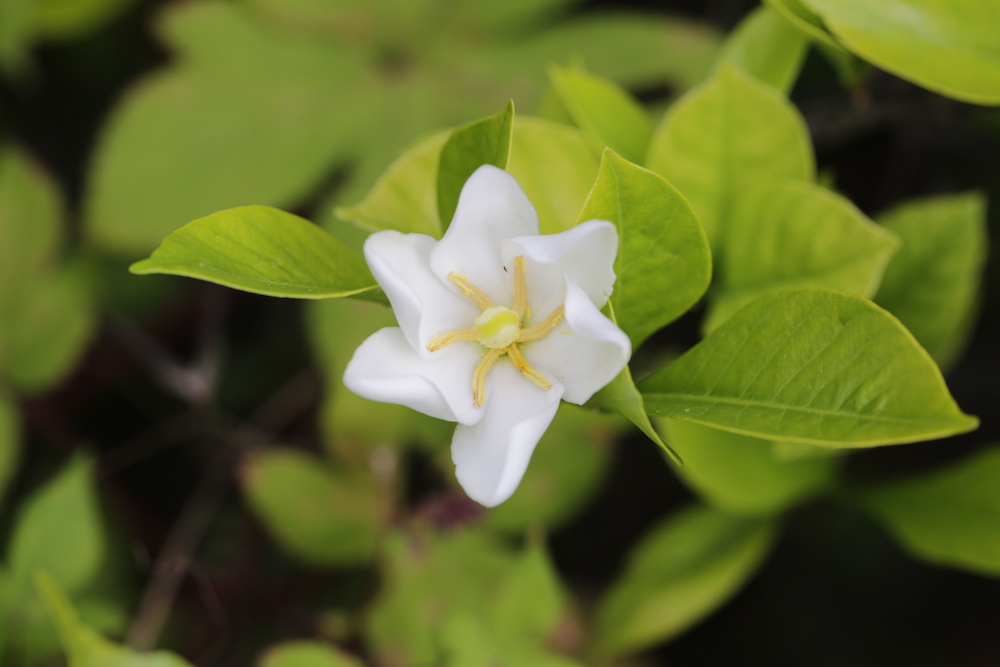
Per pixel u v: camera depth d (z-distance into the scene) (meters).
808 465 0.67
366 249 0.54
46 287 0.75
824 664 0.82
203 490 0.76
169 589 0.70
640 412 0.54
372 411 0.67
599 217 0.56
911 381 0.53
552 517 0.68
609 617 0.68
